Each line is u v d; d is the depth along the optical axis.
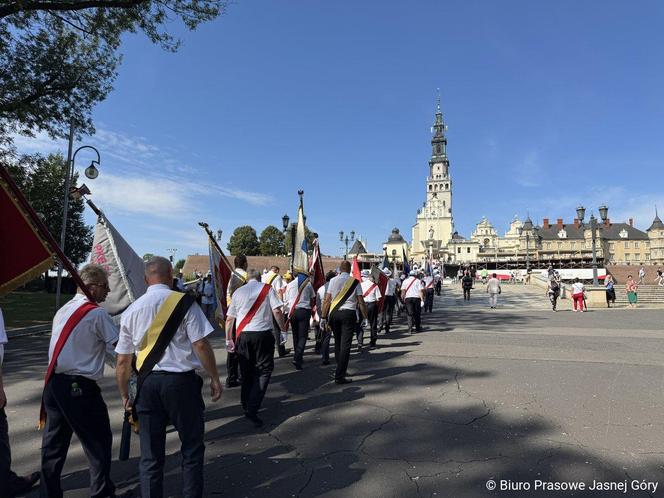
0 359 3.50
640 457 4.17
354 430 4.97
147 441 3.12
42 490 3.41
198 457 3.16
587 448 4.38
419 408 5.70
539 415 5.37
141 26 16.25
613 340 11.27
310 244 13.36
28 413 5.86
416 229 142.62
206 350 3.24
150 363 3.12
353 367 8.32
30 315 17.53
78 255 54.00
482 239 138.88
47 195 23.61
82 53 19.19
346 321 7.02
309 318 8.58
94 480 3.47
